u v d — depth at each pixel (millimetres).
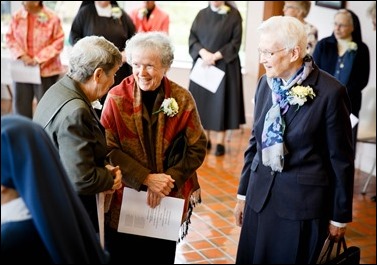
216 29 5473
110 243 2305
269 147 2186
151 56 2090
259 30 2137
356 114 4840
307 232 2234
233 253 3643
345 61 4789
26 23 5266
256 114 2342
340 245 2330
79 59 1947
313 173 2184
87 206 2000
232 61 5520
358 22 4805
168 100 2184
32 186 1327
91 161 1902
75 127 1869
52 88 2000
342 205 2207
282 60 2090
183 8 6844
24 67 5270
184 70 6133
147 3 5621
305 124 2131
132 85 2205
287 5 5219
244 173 2500
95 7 4445
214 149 5895
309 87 2121
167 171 2236
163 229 2268
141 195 2250
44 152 1359
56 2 6852
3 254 1428
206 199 4539
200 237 3844
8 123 1354
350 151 2176
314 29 5234
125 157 2184
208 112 5609
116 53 2020
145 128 2213
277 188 2248
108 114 2189
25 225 1440
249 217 2395
